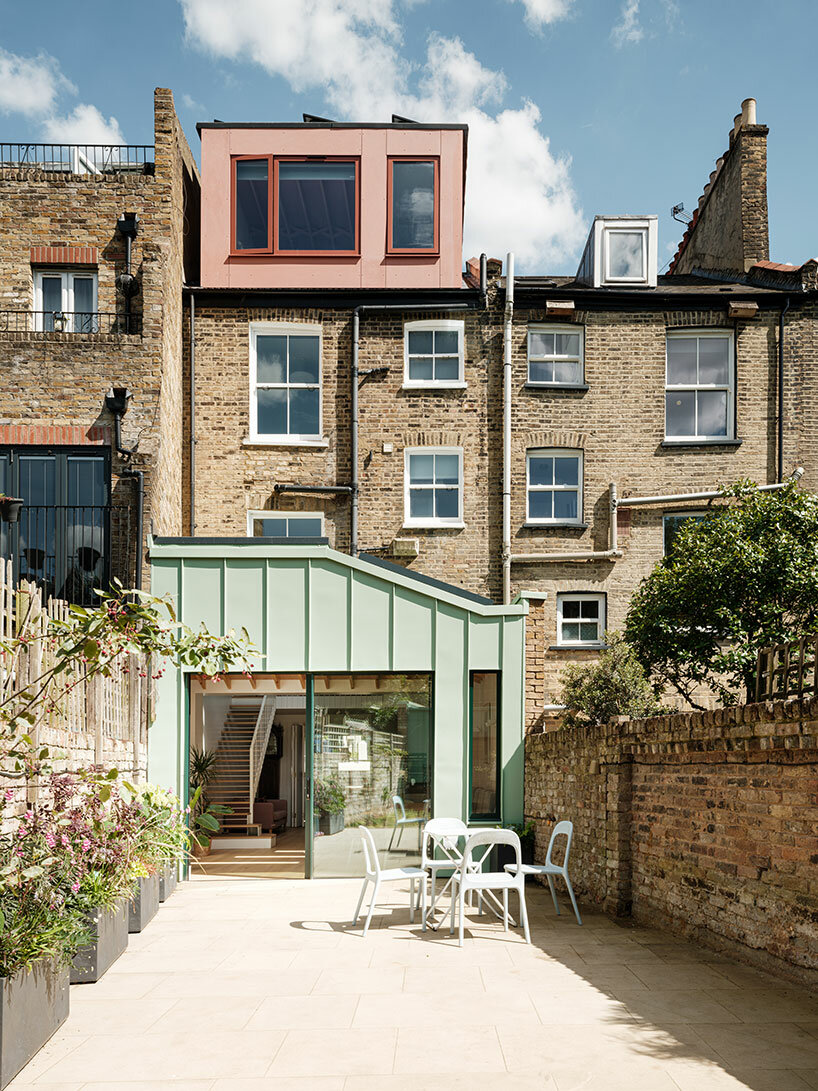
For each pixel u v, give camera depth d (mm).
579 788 10562
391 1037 5387
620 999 6078
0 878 5070
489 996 6223
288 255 16125
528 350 16031
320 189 16281
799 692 7258
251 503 15570
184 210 15922
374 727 12555
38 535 12797
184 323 15781
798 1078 4609
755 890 6879
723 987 6332
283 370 16000
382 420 15820
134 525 12531
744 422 15930
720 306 16094
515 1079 4668
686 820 8070
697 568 11047
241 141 16234
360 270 16172
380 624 12453
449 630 12555
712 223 19500
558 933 8422
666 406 16172
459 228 16281
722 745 7336
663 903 8539
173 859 9203
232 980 6766
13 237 14289
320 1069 4867
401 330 15938
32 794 6348
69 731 7590
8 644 5316
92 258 14289
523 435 15844
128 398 12906
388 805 12438
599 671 13117
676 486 15820
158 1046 5277
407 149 16297
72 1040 5402
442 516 15844
